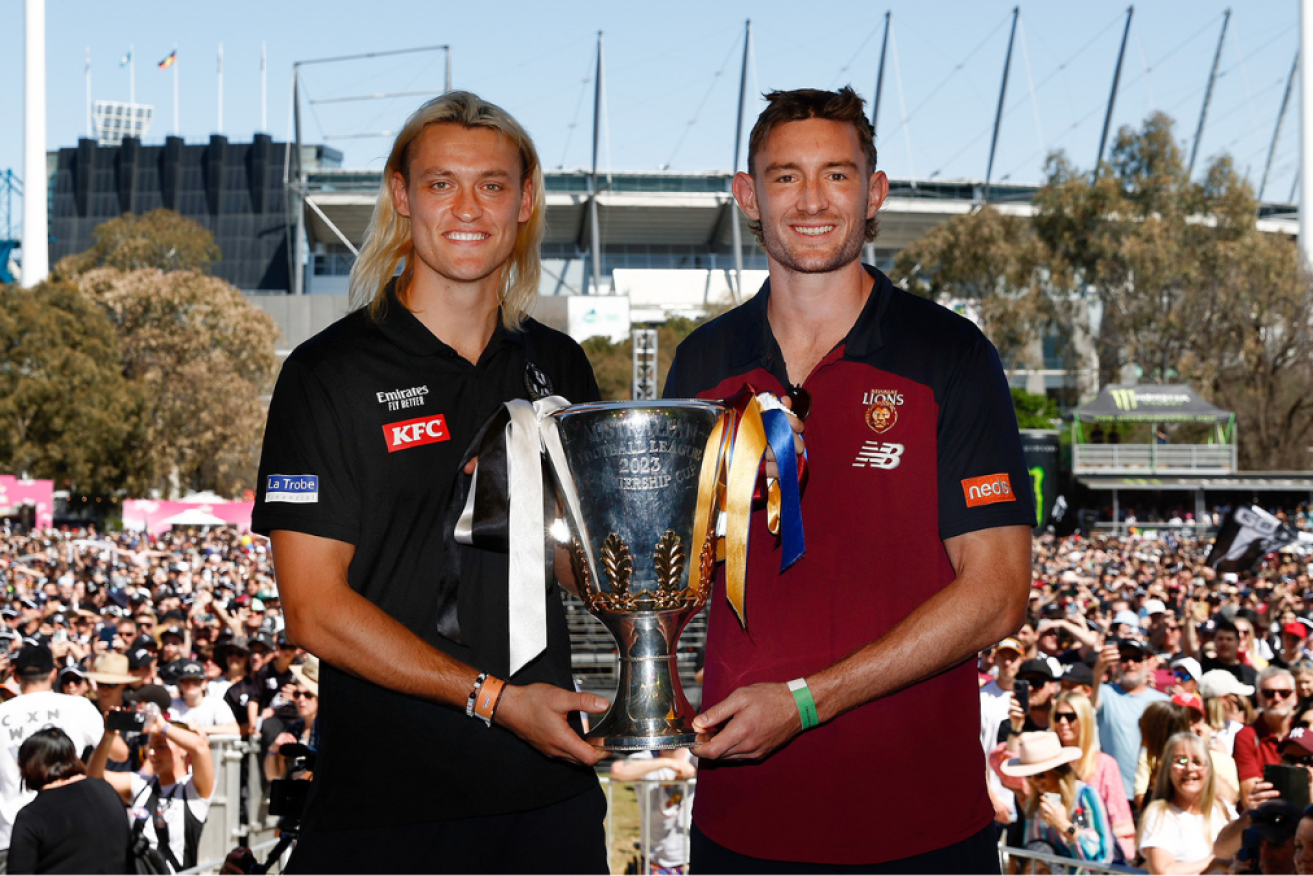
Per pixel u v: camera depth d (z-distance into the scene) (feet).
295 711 21.11
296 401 6.51
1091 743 16.02
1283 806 12.71
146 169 320.50
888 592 6.72
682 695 6.70
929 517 6.73
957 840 6.72
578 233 285.23
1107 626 32.68
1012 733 18.95
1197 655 27.91
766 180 6.97
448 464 6.75
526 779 6.73
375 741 6.61
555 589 7.03
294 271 283.18
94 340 134.41
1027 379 217.36
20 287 135.03
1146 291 142.20
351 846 6.61
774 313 7.33
